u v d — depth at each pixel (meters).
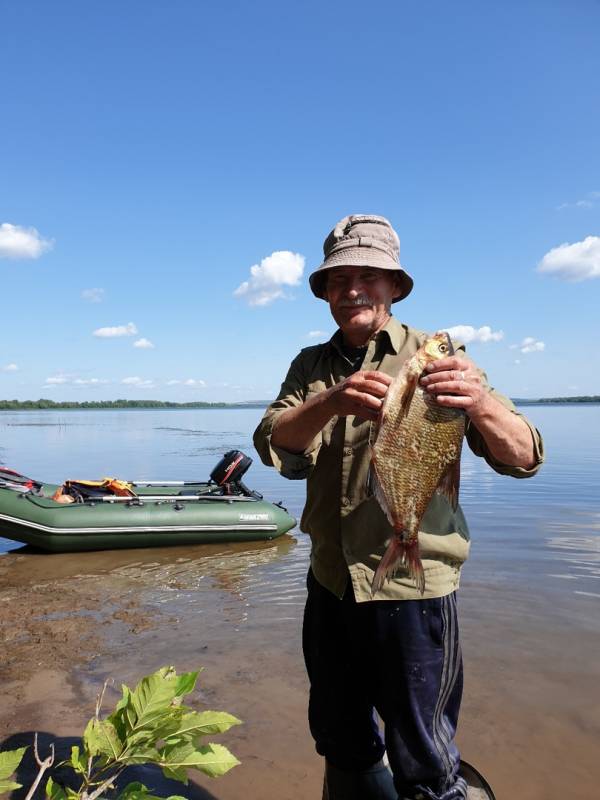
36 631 5.79
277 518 9.95
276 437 2.62
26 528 8.82
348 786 2.80
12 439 37.75
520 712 4.28
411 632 2.46
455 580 2.57
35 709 4.30
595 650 5.26
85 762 2.22
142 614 6.30
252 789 3.49
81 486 10.13
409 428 2.34
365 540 2.55
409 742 2.47
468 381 2.24
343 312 2.76
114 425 60.56
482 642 5.43
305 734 4.02
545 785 3.53
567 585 6.93
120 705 2.21
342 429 2.67
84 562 8.57
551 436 34.41
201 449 28.89
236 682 4.73
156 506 9.58
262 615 6.27
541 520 10.61
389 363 2.69
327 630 2.75
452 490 2.45
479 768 3.67
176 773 2.18
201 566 8.34
